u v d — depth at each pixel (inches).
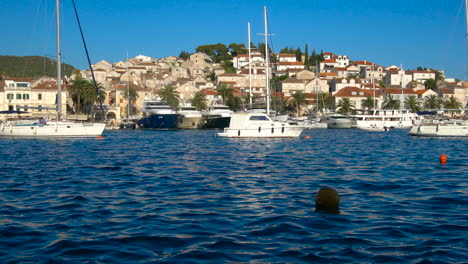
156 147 1712.6
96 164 1130.7
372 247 447.5
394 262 407.8
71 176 919.7
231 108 4503.0
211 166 1089.4
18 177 900.6
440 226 517.7
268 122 2107.5
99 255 427.8
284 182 840.3
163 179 880.9
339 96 5418.3
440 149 1565.0
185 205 637.9
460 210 597.9
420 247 446.0
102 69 6382.9
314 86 6077.8
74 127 2166.6
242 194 720.3
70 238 478.3
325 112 4512.8
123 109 4896.7
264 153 1425.9
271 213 585.6
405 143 1903.3
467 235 482.3
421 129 2283.5
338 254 428.8
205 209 611.8
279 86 6087.6
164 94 4734.3
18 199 679.7
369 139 2247.8
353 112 4707.2
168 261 412.2
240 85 6220.5
